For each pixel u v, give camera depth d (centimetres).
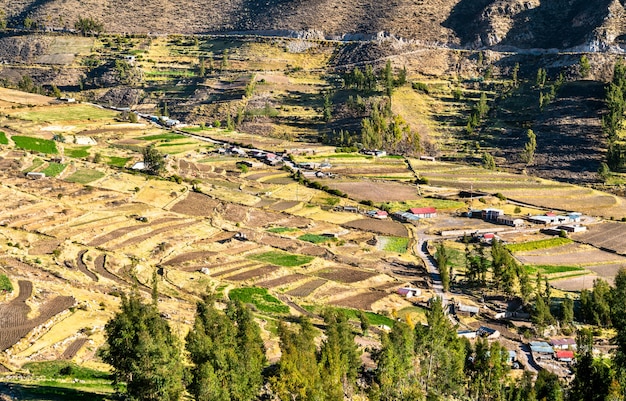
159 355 7762
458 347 11719
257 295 14525
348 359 10238
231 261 16788
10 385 7850
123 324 8131
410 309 14925
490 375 11200
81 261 14725
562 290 16650
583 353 12400
